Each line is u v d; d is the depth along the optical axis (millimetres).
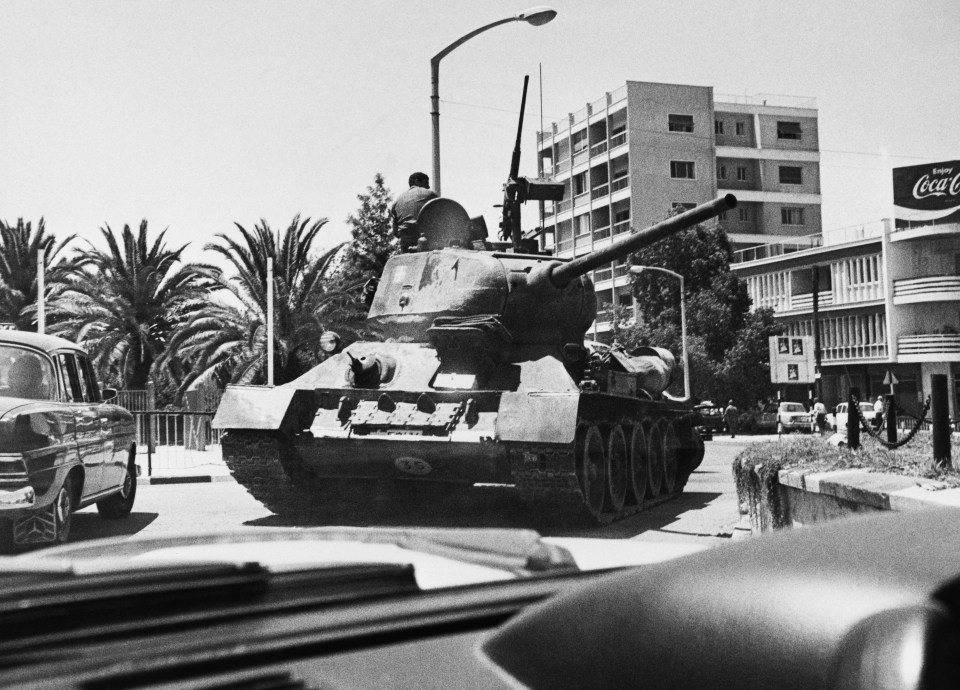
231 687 911
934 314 35906
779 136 47719
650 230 9703
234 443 9758
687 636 831
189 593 1217
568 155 49219
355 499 10555
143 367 21781
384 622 1135
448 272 11000
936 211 35750
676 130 45000
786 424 34812
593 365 10258
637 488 11180
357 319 22078
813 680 734
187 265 21859
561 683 897
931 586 741
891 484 5531
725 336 37125
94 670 931
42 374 8375
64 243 14156
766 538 923
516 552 1621
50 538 7574
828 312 39406
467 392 9453
